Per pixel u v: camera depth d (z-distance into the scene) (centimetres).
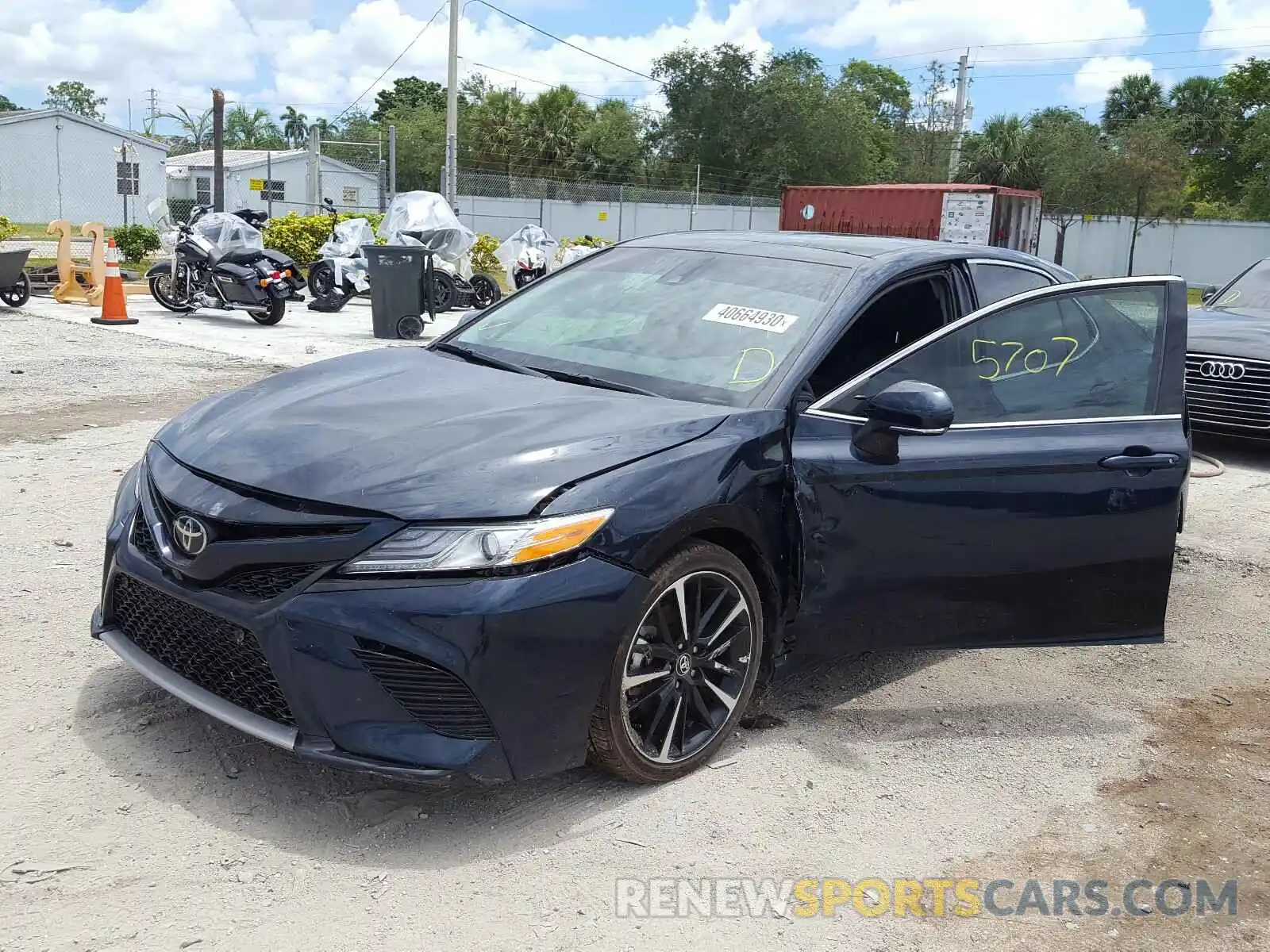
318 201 3359
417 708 271
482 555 270
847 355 376
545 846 289
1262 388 798
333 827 289
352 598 268
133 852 273
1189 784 351
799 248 421
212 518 284
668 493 299
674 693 318
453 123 2536
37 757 312
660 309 397
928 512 352
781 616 344
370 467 289
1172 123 4512
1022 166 4338
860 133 5750
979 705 400
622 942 255
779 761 344
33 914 248
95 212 5066
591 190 4006
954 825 317
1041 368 383
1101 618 383
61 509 547
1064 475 366
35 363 981
